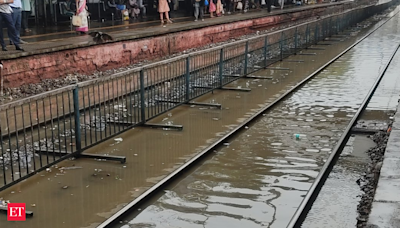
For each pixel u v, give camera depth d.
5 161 7.26
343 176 6.77
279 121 9.68
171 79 11.87
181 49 18.44
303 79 14.27
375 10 47.84
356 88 13.08
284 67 16.80
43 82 12.17
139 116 10.05
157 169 7.00
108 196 6.08
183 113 10.33
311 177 6.66
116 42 14.77
